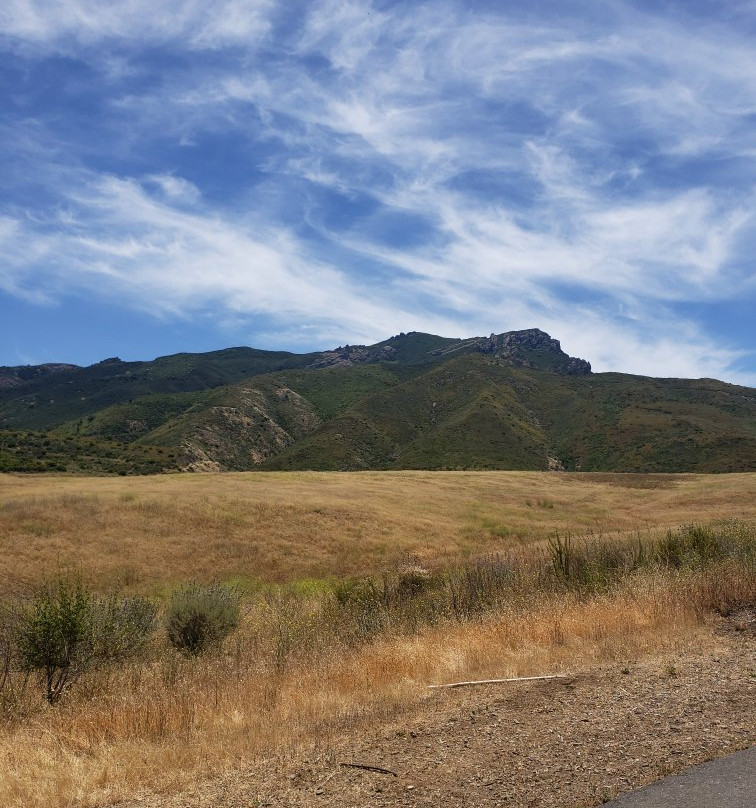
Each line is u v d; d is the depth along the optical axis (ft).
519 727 16.56
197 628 35.17
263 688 22.90
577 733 15.71
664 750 14.14
